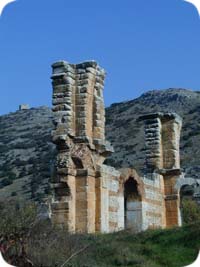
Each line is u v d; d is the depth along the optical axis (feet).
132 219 126.72
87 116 107.45
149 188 133.90
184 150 275.18
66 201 102.94
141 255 83.51
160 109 351.25
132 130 325.62
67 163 104.22
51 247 70.18
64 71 107.55
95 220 105.40
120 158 284.00
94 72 109.81
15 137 346.95
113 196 112.47
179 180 143.23
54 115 106.63
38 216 77.87
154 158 145.28
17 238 65.77
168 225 141.28
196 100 353.72
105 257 78.74
